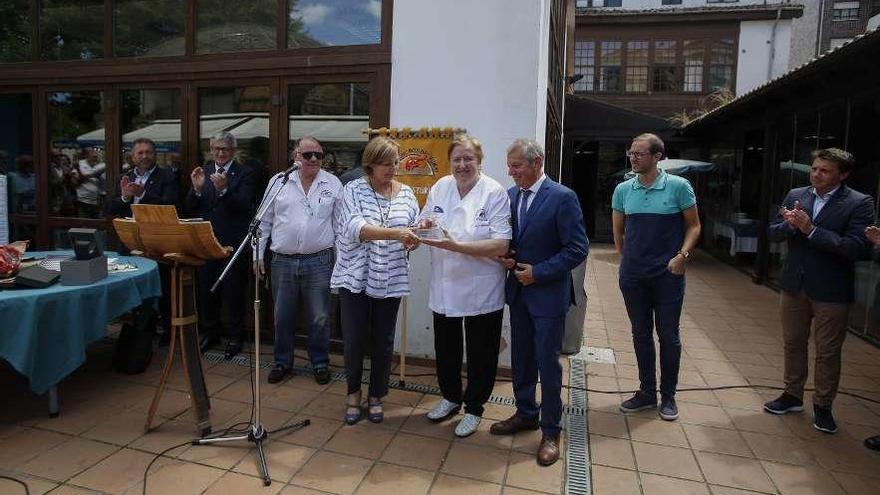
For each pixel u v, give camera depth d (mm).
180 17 4406
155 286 3715
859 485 2627
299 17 4109
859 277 5336
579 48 17766
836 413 3439
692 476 2686
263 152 4289
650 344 3391
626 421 3279
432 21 3748
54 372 2975
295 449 2834
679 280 3240
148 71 4445
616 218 3529
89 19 4656
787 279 3264
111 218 4359
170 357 2967
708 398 3650
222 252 2832
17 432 2945
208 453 2770
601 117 11430
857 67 5117
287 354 3768
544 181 2805
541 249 2766
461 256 2857
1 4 4871
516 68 3637
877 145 5004
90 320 3109
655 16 17125
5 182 3742
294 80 4113
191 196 4133
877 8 21281
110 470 2596
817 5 21844
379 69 3898
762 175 7887
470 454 2828
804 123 6730
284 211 3598
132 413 3199
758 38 17078
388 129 3812
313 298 3674
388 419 3201
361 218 2936
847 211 2984
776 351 4723
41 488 2438
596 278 8180
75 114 4770
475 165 2797
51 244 4934
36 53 4832
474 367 2992
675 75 17516
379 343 3117
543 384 2789
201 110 4426
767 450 2947
